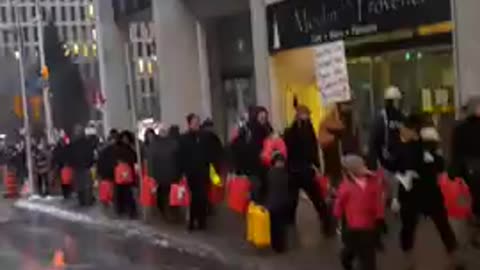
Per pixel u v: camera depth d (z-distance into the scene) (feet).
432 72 47.37
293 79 60.85
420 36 47.67
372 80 53.72
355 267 33.47
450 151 36.96
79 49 273.95
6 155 122.21
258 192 45.85
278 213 40.29
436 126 45.73
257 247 41.45
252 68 73.26
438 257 34.73
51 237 54.95
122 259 43.52
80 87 199.62
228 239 46.11
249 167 47.34
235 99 76.84
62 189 82.38
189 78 81.82
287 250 40.57
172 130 55.31
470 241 35.78
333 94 47.19
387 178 38.99
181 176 52.42
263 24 63.98
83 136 72.33
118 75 104.12
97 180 77.15
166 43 82.12
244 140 47.78
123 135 62.85
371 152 40.01
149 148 56.24
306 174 42.86
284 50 61.57
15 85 136.87
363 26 52.06
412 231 34.99
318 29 57.06
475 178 34.65
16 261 44.86
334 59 47.03
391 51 51.21
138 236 52.03
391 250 36.68
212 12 77.46
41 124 147.64
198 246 45.03
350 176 30.94
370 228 30.60
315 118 58.08
